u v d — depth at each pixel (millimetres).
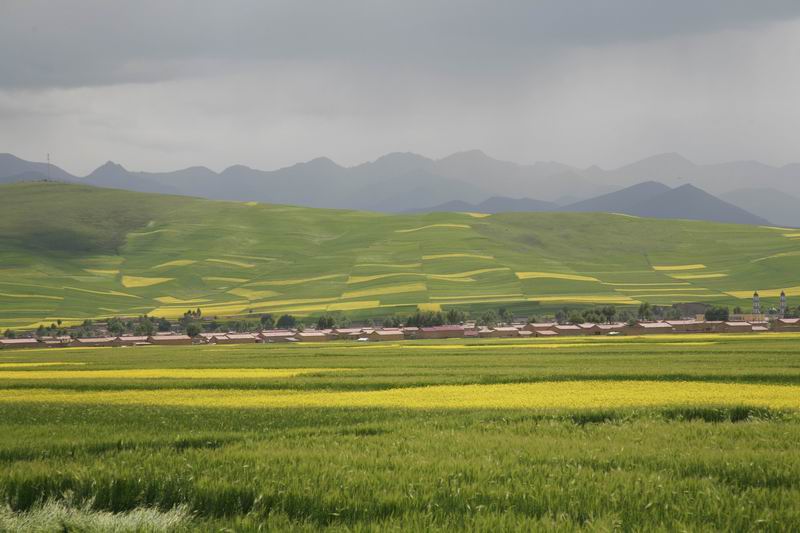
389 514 19031
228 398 55219
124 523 18969
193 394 59000
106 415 43281
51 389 65688
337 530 17438
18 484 23000
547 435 31391
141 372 85938
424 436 31375
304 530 17516
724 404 42250
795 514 17953
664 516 18172
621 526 17359
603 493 20062
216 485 21516
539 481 21422
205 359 111750
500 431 33500
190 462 25484
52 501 21328
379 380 66438
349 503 19625
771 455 25000
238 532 17547
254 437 32844
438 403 48250
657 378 64500
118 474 23094
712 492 19734
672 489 20344
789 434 30188
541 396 51625
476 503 19594
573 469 22953
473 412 41406
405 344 159875
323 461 25016
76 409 47031
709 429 32031
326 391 60219
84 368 95375
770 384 59312
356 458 25578
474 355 106125
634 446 27578
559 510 18828
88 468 24547
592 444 28344
